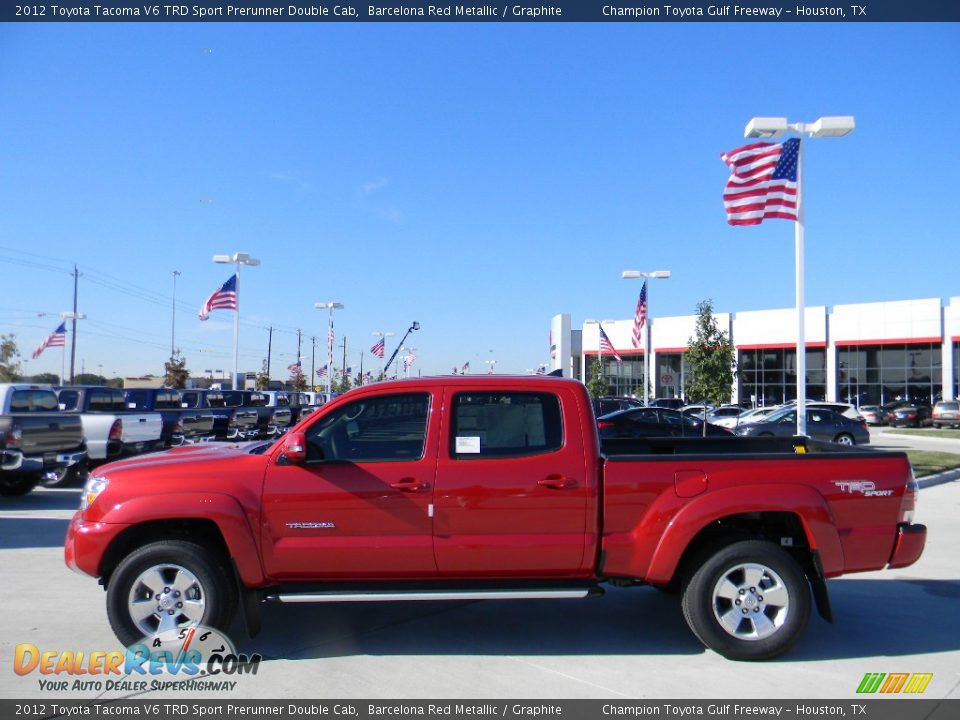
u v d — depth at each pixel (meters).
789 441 6.92
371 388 5.41
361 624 6.00
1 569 7.83
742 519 5.46
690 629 5.73
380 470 5.18
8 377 45.69
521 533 5.18
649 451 6.95
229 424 19.12
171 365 48.22
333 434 5.34
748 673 5.04
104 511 5.15
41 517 11.12
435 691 4.70
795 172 15.55
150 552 5.14
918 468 17.11
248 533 5.09
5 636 5.71
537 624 6.05
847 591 7.18
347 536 5.14
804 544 5.50
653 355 52.50
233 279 30.30
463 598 5.15
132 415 15.19
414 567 5.18
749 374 50.78
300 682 4.84
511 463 5.22
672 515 5.19
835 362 47.78
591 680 4.90
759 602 5.23
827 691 4.76
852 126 14.97
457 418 5.33
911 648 5.56
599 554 5.23
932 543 9.48
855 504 5.27
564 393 5.39
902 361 46.06
